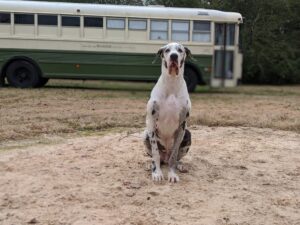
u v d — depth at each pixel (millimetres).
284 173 7555
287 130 11656
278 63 34531
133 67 20484
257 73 34844
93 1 30141
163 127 7012
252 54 34094
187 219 5504
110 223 5336
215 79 21016
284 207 5988
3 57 20062
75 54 20234
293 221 5543
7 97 16578
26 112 13180
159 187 6625
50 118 12258
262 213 5758
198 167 7734
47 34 20094
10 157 8109
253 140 10180
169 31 20531
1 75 20234
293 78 35469
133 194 6293
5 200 6012
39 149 8797
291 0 37281
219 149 9164
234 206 5953
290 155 8828
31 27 20031
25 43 20062
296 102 18281
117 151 8742
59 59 20203
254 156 8664
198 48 20703
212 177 7195
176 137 7125
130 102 16516
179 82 6926
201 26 20672
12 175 7016
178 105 6918
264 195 6422
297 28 38250
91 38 20250
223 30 20906
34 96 17109
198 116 12773
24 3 19984
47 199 6055
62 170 7332
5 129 10398
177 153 7188
